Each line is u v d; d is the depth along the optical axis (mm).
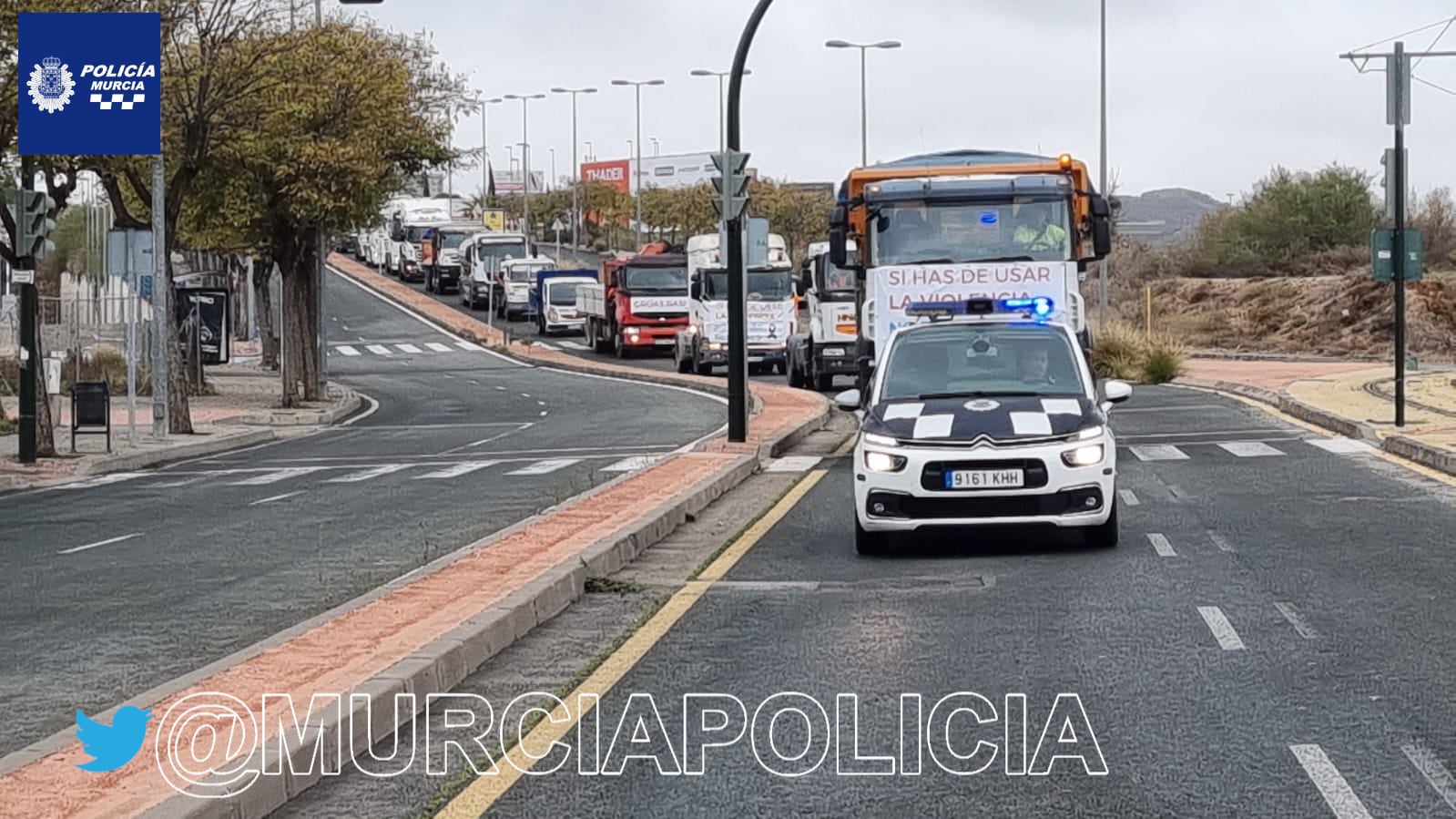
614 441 30422
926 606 11953
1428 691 8977
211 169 40969
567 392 48344
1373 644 10234
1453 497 17625
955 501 13984
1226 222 80812
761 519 17547
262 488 23766
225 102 34156
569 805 7223
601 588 13031
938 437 14086
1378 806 6910
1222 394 36656
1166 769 7562
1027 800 7145
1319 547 14359
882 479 14102
